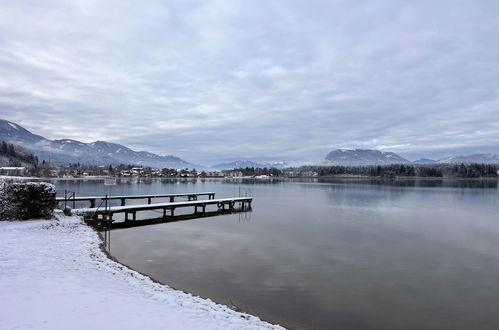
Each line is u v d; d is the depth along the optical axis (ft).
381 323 30.99
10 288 25.72
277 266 47.67
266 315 31.30
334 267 47.83
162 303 26.61
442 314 33.22
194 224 85.87
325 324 30.22
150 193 195.11
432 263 51.08
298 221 92.99
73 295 25.58
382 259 52.90
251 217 101.35
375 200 164.96
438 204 145.48
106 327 19.80
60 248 43.29
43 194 59.98
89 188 239.09
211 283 39.73
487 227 85.56
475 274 45.88
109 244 58.49
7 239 44.47
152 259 49.80
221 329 22.03
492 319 32.27
